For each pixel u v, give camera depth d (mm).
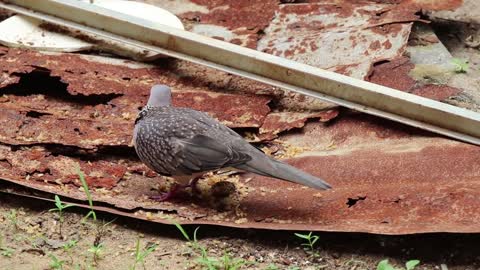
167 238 6777
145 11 9102
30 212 6965
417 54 8891
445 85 8250
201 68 8500
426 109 7477
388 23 8844
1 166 7137
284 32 8992
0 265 6383
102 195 6980
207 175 7324
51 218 6902
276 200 7004
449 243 6680
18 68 8117
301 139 7715
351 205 6859
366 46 8617
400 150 7402
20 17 8836
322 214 6801
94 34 8523
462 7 9898
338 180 7168
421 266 6578
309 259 6641
